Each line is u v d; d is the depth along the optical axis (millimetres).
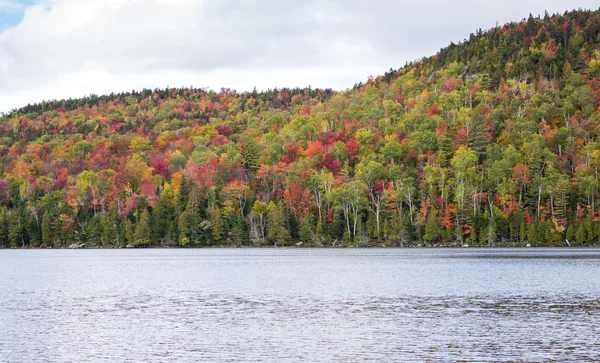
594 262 114375
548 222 170000
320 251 167875
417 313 58906
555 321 54219
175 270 108875
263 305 65000
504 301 65688
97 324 55250
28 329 53250
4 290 80562
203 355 43906
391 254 149125
